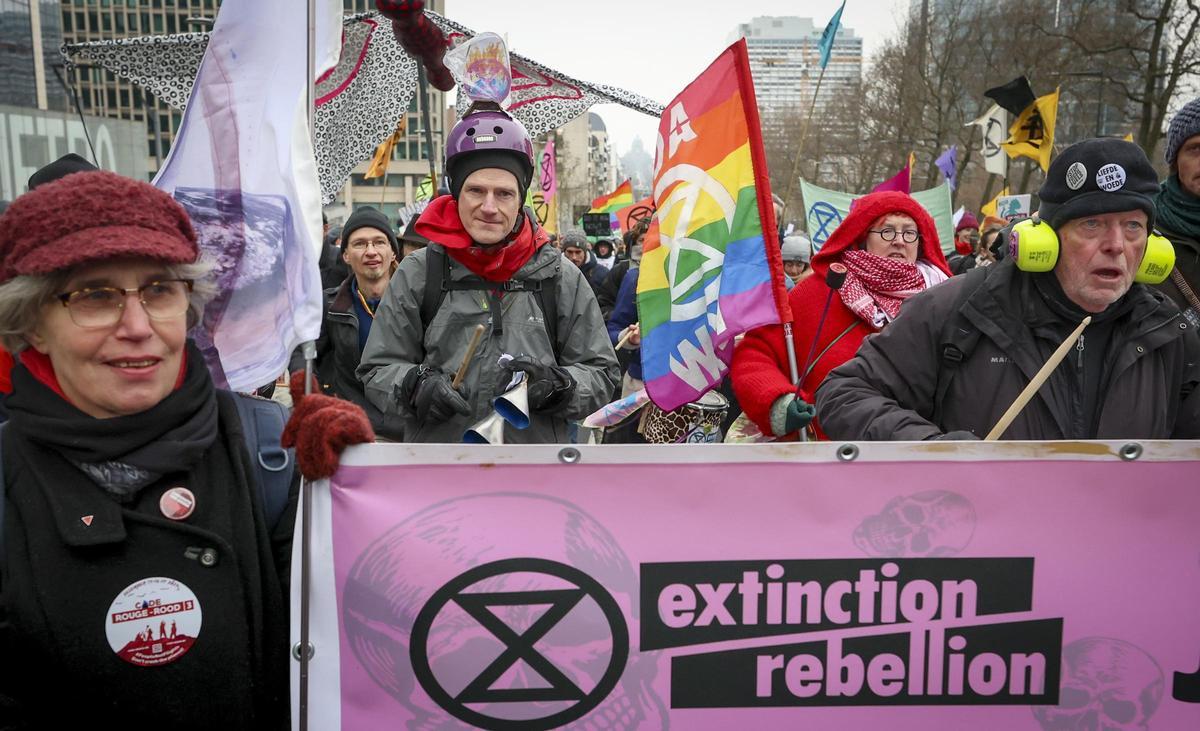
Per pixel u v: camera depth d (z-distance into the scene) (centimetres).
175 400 174
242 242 222
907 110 3100
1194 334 259
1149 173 239
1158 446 197
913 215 365
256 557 179
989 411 259
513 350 324
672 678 195
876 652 197
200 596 171
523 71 553
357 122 544
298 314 214
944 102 3088
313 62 222
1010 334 255
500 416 272
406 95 543
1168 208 332
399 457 188
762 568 195
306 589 185
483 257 321
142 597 168
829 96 4097
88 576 165
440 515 190
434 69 428
